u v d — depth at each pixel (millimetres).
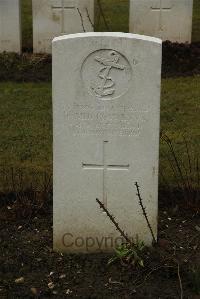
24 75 5422
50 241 3041
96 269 2824
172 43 5891
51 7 5906
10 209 3322
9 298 2668
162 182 3506
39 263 2881
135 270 2795
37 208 3277
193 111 4582
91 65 2725
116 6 7492
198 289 2670
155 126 2775
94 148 2814
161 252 2873
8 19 5922
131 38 2686
